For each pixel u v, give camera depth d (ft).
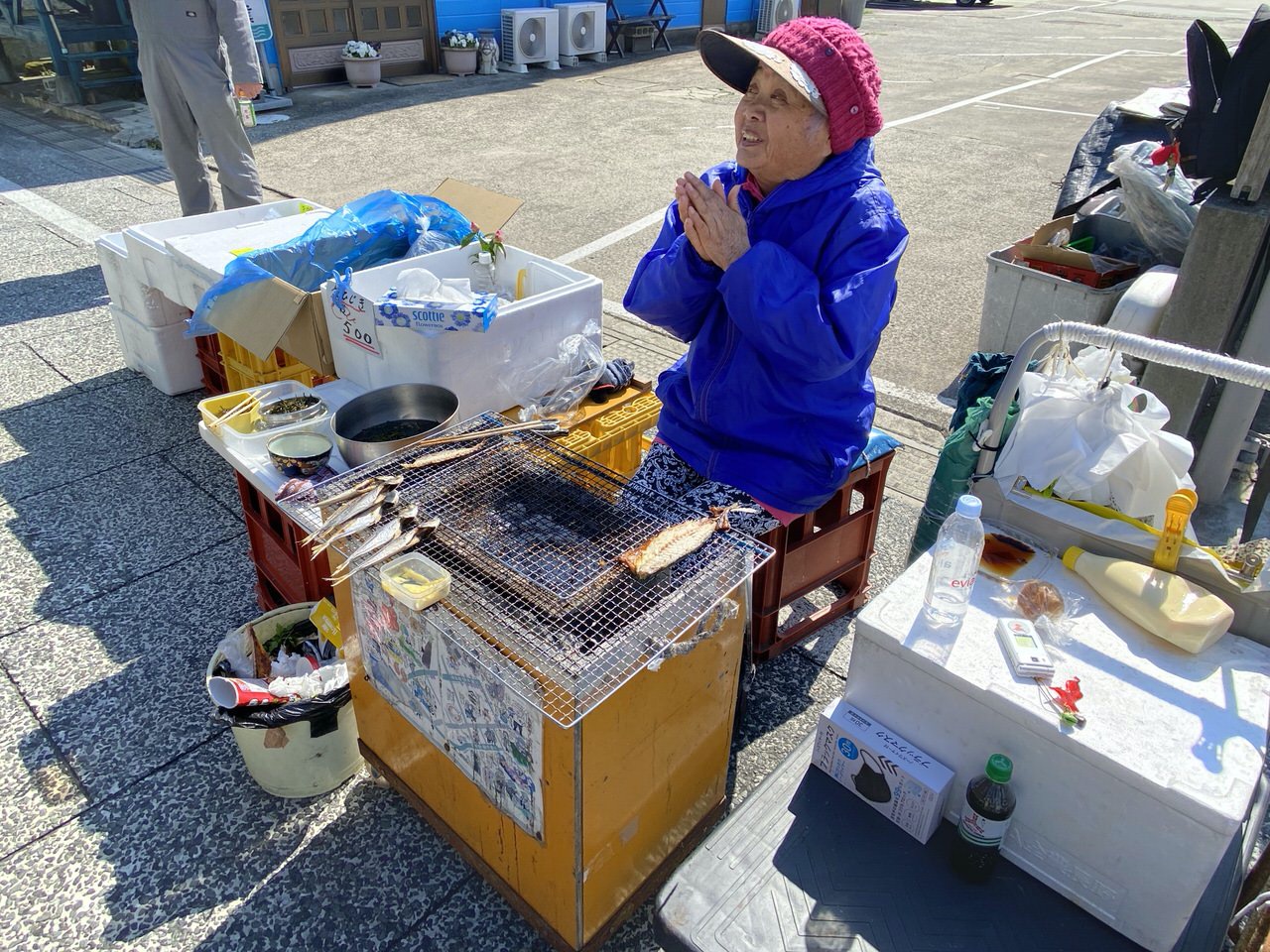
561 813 5.35
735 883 5.43
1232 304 9.82
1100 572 5.92
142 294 12.86
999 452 6.53
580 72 41.45
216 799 7.41
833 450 7.21
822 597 9.76
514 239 20.70
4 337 15.62
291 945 6.32
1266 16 9.10
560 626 5.26
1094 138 16.51
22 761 7.73
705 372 7.41
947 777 5.49
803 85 5.97
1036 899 5.34
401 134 29.73
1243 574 5.66
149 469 12.00
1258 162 9.39
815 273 6.63
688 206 6.21
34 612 9.44
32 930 6.37
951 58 47.88
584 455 8.46
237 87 15.96
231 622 9.36
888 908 5.28
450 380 8.48
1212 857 4.55
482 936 6.42
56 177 24.77
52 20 29.99
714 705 6.39
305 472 7.46
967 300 17.48
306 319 9.33
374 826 7.23
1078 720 4.98
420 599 5.35
